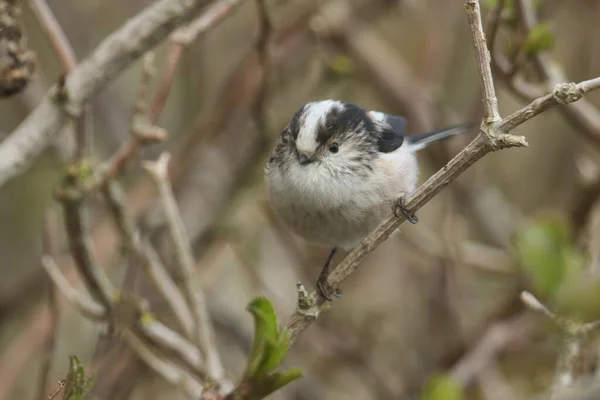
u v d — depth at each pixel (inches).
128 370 332.2
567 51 492.7
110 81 274.1
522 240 255.9
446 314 430.3
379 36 542.0
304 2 464.4
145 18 269.9
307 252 480.1
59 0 506.9
